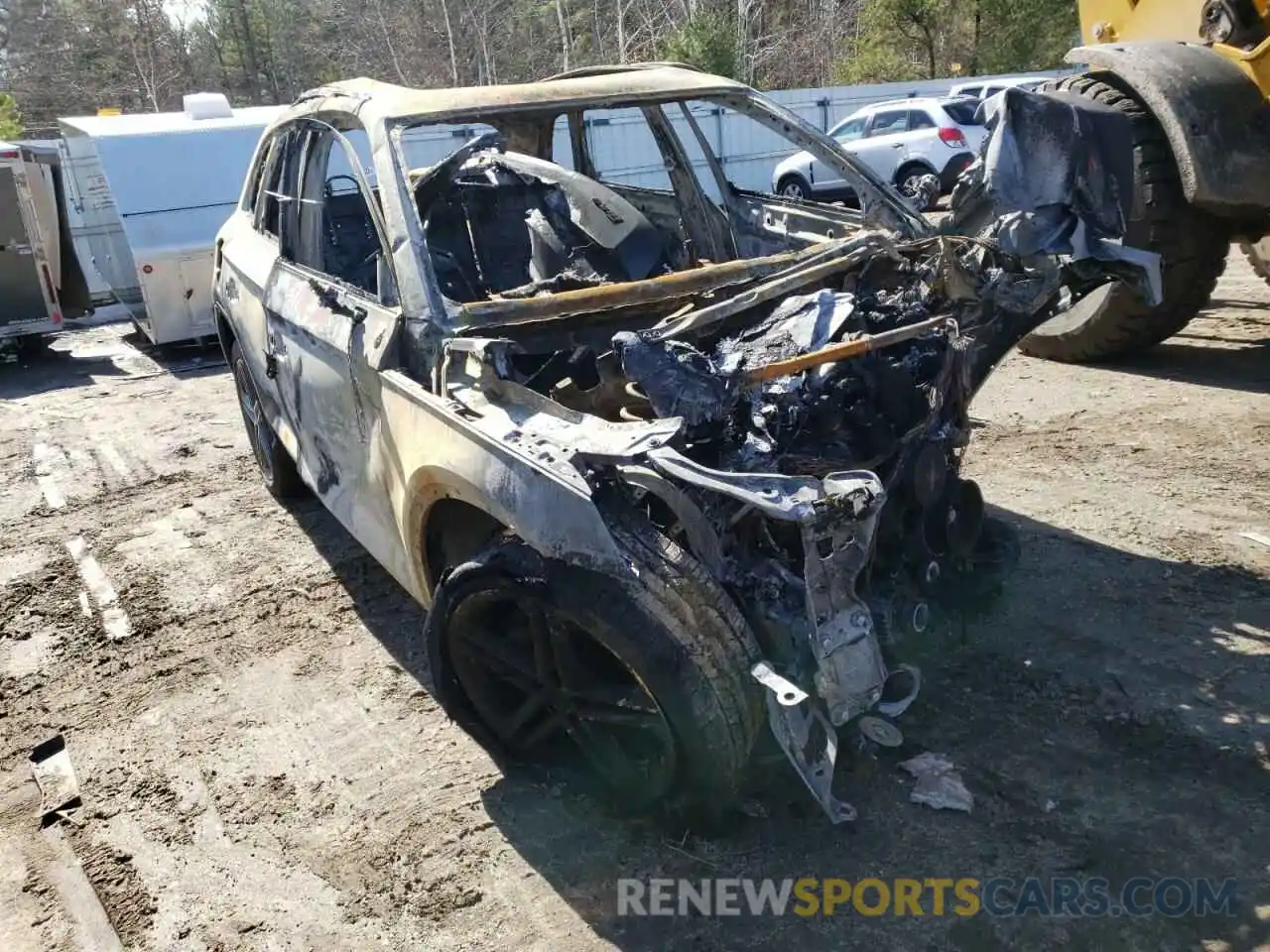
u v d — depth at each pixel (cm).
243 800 319
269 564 489
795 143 423
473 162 431
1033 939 243
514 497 263
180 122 1035
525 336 329
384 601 444
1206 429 549
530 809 303
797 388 305
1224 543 421
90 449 711
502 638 288
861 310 342
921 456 319
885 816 285
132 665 406
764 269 359
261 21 4997
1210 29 598
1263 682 330
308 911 272
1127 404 604
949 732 318
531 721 293
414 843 293
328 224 495
